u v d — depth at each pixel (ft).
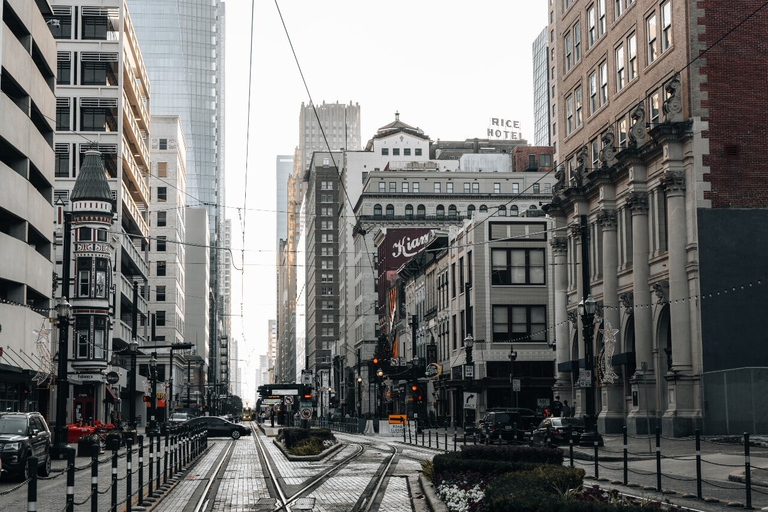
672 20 152.35
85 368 225.35
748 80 147.02
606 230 175.83
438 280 285.23
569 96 209.56
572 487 55.06
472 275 244.63
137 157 335.06
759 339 142.31
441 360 279.49
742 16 147.74
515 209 433.07
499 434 135.23
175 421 238.89
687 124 145.89
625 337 170.60
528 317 242.17
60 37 287.48
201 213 610.24
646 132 160.76
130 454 58.08
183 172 521.65
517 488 47.65
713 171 145.28
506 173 438.40
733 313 142.51
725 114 146.41
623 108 174.81
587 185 183.52
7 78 155.63
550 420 134.21
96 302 226.99
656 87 159.22
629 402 168.96
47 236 184.03
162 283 462.60
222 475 95.86
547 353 240.73
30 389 167.73
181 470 101.45
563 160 211.61
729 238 144.05
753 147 146.10
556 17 218.18
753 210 144.97
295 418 282.56
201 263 606.14
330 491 77.05
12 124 153.99
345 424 279.49
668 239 148.56
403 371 301.43
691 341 144.25
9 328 150.20
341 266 561.43
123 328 283.79
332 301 643.86
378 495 72.54
